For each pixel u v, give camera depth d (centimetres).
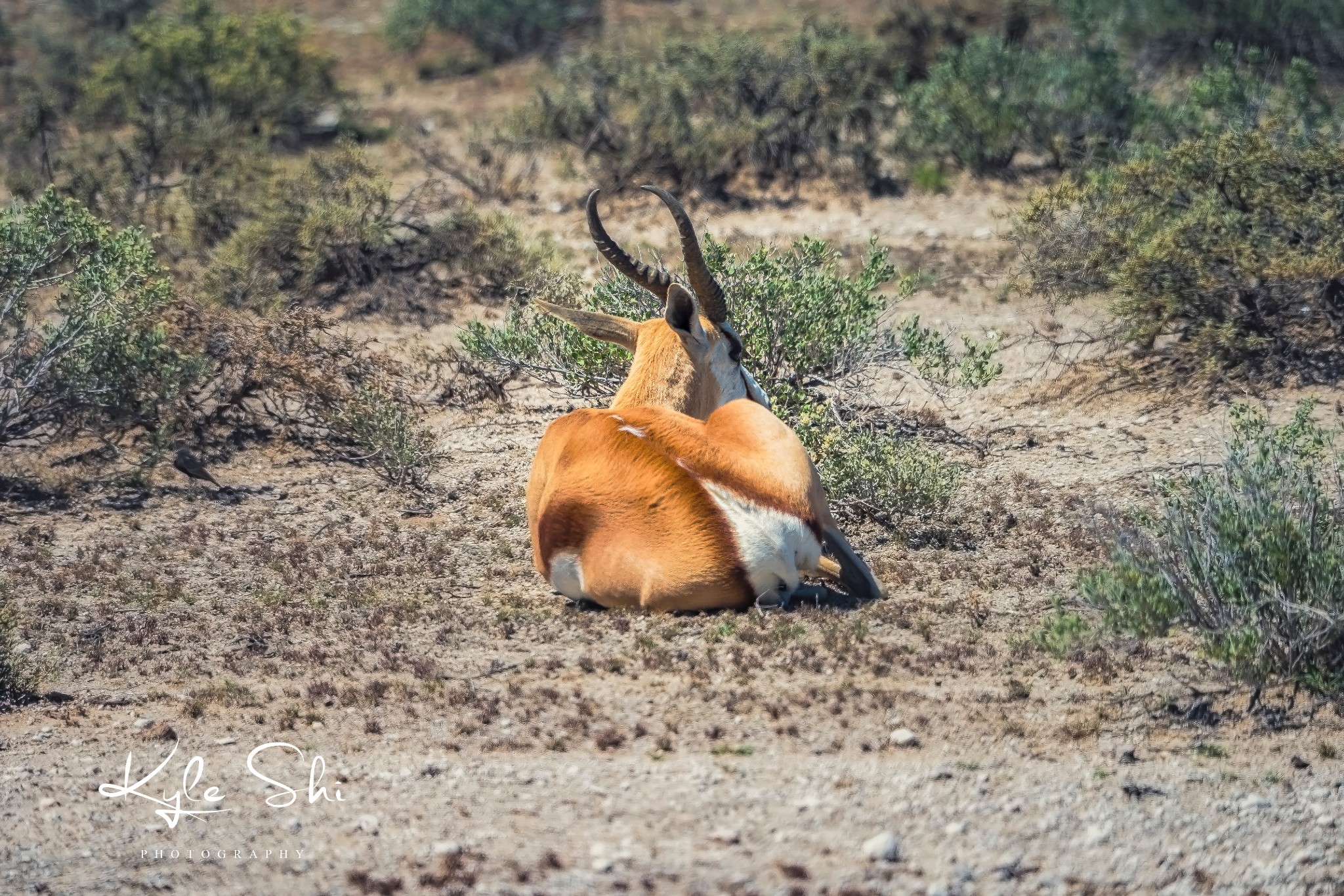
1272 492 2822
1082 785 2288
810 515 2906
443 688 2680
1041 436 4247
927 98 6994
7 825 2266
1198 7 8462
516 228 5838
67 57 9938
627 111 7081
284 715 2594
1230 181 4784
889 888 2003
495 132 7494
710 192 6738
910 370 4759
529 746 2442
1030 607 3036
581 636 2869
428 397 4728
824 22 9138
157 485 4084
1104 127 6844
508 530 3675
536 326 4403
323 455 4325
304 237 5525
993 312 5297
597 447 2952
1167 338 4838
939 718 2505
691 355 3145
